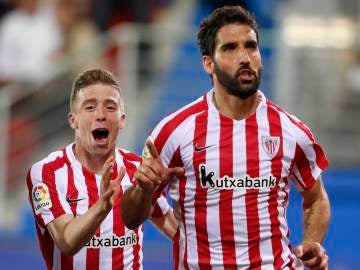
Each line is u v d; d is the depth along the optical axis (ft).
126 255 47.19
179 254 45.75
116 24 107.14
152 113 104.53
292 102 99.55
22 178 100.27
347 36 104.22
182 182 44.93
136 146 99.86
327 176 98.68
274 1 112.78
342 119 100.94
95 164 47.19
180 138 44.70
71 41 105.50
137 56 101.55
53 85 102.01
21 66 101.81
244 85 43.57
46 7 105.50
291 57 99.66
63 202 46.44
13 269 92.58
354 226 96.27
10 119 100.27
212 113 44.93
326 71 101.09
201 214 44.62
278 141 44.80
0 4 104.73
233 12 44.19
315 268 43.45
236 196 44.24
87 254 46.68
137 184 42.98
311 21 105.19
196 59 111.24
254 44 43.88
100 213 42.14
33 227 96.37
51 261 47.44
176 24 117.08
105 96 46.01
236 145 44.55
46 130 101.19
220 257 44.50
